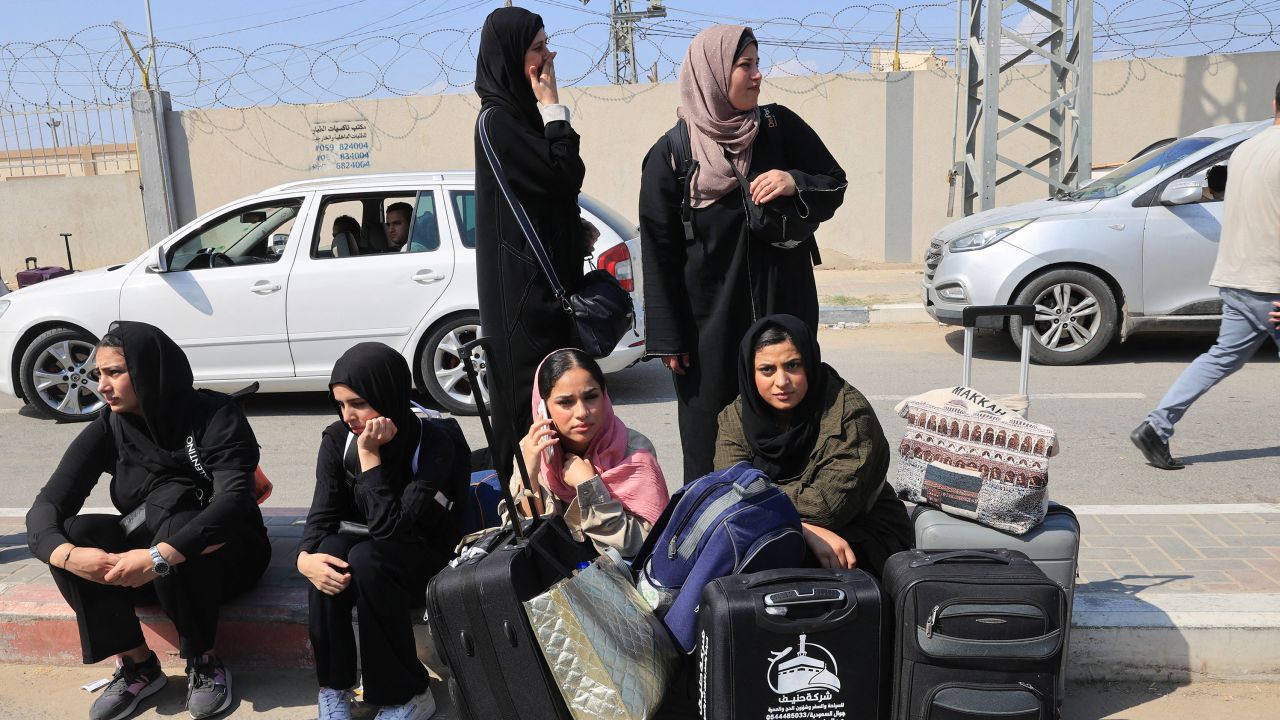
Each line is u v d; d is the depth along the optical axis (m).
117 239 14.29
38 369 7.28
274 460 6.11
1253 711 3.00
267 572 3.70
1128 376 7.41
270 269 6.86
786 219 3.11
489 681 2.51
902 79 12.87
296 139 13.88
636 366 8.60
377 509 3.02
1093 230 7.56
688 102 3.22
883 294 11.12
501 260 3.17
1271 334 4.78
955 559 2.63
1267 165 4.59
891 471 5.27
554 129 3.11
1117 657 3.17
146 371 3.15
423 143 13.76
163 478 3.30
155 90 13.74
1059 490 4.88
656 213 3.30
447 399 6.86
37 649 3.59
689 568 2.72
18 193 14.22
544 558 2.59
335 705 3.07
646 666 2.50
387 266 6.75
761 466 3.06
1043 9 10.55
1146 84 12.48
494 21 3.13
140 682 3.32
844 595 2.50
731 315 3.29
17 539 4.36
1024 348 3.27
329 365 6.88
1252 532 4.03
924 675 2.50
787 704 2.48
